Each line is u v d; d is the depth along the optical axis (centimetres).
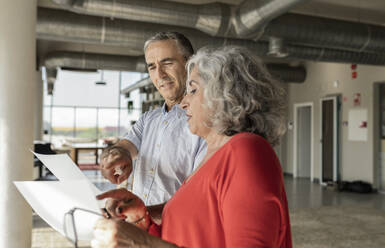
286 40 575
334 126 930
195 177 92
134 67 988
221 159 86
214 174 86
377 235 481
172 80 147
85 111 1777
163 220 98
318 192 827
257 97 90
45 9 582
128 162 126
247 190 76
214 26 523
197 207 89
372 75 830
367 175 839
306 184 958
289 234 85
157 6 495
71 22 583
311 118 1036
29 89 345
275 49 575
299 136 1105
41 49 1039
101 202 109
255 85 90
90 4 466
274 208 76
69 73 1758
